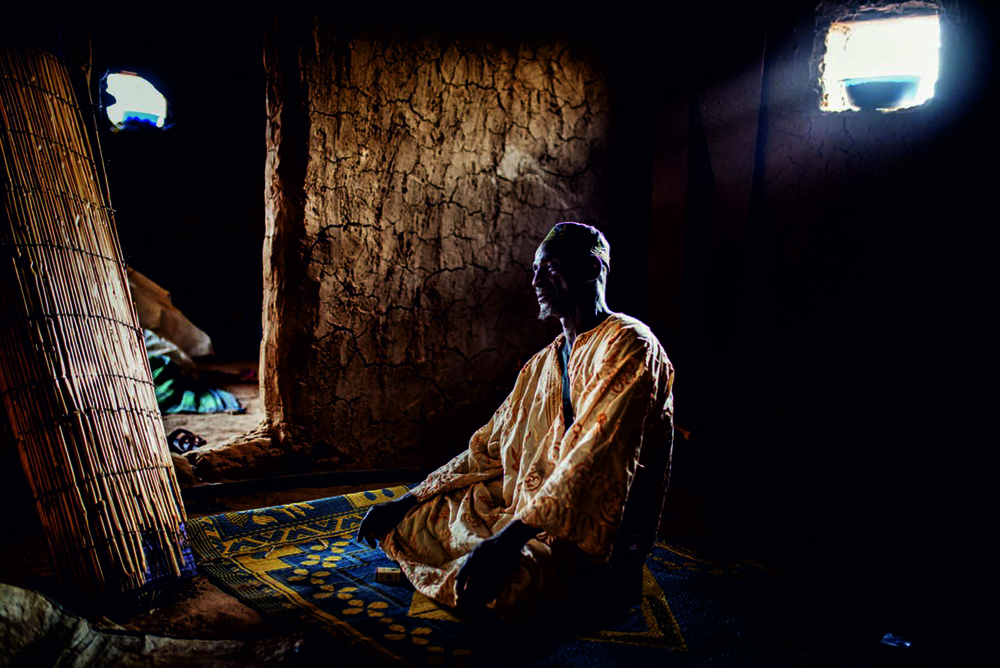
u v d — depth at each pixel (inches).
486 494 101.6
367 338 165.2
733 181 185.6
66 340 94.0
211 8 340.8
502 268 179.6
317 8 152.2
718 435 188.2
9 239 91.6
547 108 180.7
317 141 155.3
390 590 101.1
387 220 164.7
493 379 180.9
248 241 379.2
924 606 104.0
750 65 181.2
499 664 81.8
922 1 173.9
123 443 97.5
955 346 177.2
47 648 77.8
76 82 112.2
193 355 336.2
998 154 173.6
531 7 175.5
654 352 89.0
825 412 185.9
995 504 154.9
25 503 123.0
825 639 92.4
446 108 168.6
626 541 93.4
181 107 350.6
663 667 83.3
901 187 179.8
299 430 160.2
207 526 118.6
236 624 90.0
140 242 358.6
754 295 191.3
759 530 135.1
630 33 187.2
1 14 100.6
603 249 95.4
